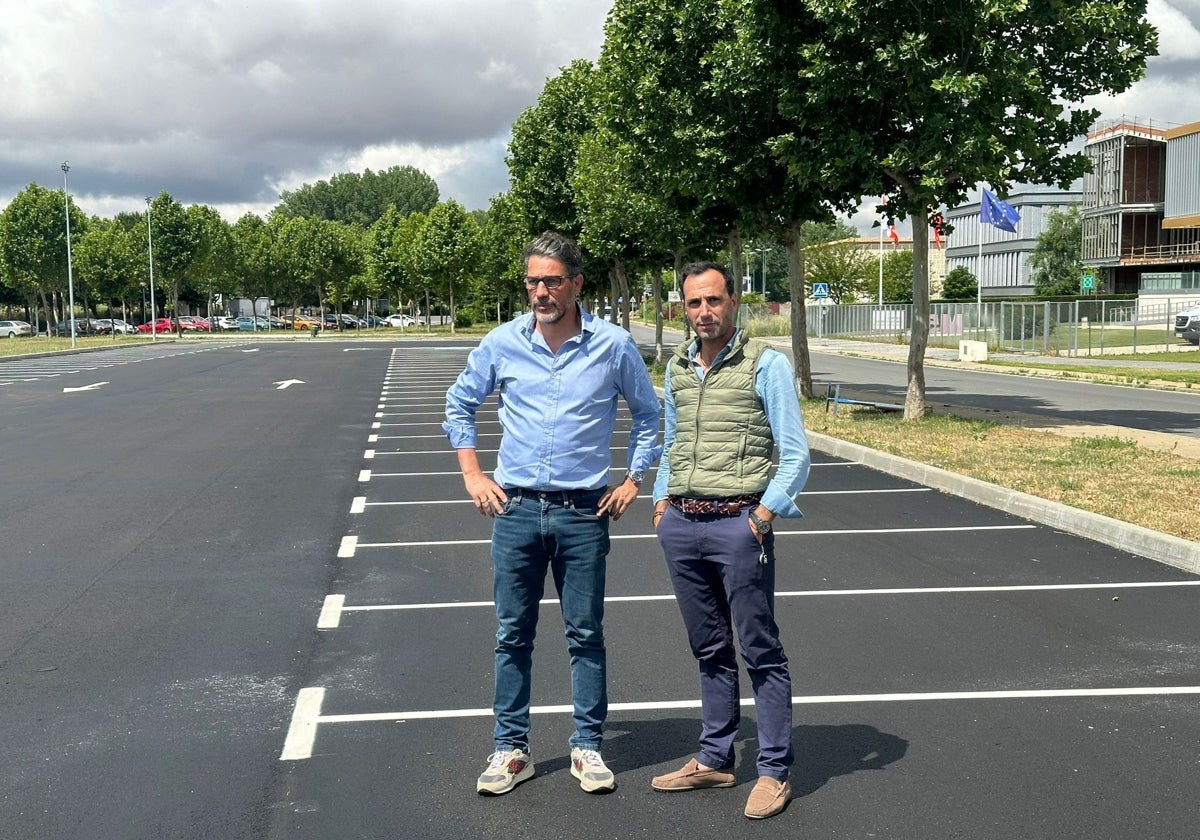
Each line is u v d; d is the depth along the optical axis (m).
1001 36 14.44
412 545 8.74
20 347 51.97
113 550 8.58
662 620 6.48
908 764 4.34
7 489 11.65
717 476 4.00
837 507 10.19
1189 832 3.71
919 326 16.17
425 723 4.86
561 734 4.72
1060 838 3.68
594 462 4.09
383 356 42.69
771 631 3.98
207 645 6.05
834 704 5.04
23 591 7.28
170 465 13.45
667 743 4.61
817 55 13.91
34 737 4.71
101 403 22.41
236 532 9.30
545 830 3.79
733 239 22.86
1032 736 4.62
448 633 6.28
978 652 5.80
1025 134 14.00
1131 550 8.16
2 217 67.19
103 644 6.08
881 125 15.05
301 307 115.62
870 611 6.63
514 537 4.09
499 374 4.16
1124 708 4.96
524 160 37.41
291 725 4.84
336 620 6.56
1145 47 14.92
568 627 4.18
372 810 3.97
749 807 3.87
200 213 72.12
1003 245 88.31
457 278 71.88
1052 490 9.88
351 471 12.98
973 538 8.72
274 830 3.81
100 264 76.00
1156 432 14.88
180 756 4.49
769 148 16.81
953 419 16.00
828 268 86.56
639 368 4.18
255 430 17.41
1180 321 38.84
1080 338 45.34
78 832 3.80
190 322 88.56
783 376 3.99
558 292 3.99
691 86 17.97
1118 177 68.50
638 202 25.41
